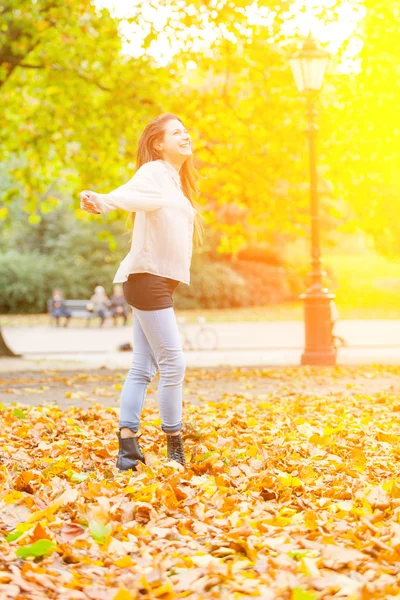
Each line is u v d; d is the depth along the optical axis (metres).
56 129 18.66
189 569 3.30
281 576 3.16
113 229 46.22
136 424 5.34
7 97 19.47
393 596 2.98
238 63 16.27
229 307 46.94
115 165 18.45
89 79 17.44
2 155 19.69
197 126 16.83
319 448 6.07
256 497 4.55
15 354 18.61
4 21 16.62
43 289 44.34
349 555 3.40
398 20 15.73
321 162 17.31
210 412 8.15
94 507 3.99
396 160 16.80
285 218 17.89
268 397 9.62
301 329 31.30
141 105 16.75
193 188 5.61
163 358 5.29
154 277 5.20
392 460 5.68
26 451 6.00
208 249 47.22
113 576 3.25
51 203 20.39
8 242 47.16
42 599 2.96
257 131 16.95
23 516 4.09
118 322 37.88
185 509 4.22
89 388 11.29
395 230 42.50
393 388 10.33
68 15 16.33
